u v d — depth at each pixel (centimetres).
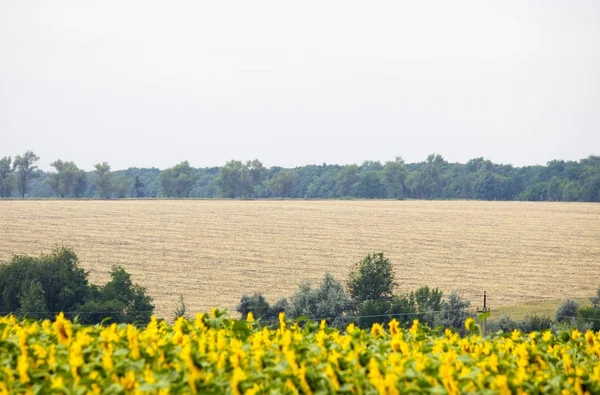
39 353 1524
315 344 1639
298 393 1360
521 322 8550
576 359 1808
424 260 15150
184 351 1408
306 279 13088
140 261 14650
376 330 1959
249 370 1424
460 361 1553
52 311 10444
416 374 1357
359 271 10875
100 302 10106
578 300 10950
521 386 1372
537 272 13925
